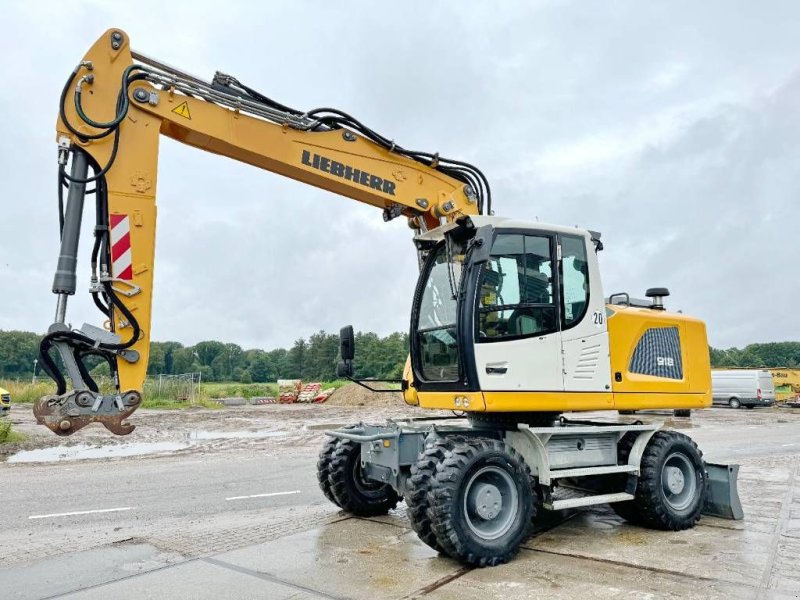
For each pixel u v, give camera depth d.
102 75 5.11
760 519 6.20
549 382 5.34
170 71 5.39
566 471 5.30
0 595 3.98
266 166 5.94
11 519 6.12
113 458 10.70
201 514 6.34
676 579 4.30
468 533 4.56
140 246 5.04
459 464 4.64
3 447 11.81
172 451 11.70
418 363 5.73
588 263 5.81
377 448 5.58
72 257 4.82
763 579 4.29
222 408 25.30
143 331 4.95
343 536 5.45
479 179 6.95
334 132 6.14
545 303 5.45
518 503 4.89
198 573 4.40
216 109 5.60
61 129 4.95
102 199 5.07
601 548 5.12
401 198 6.45
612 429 5.63
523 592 4.03
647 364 6.11
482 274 5.17
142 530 5.67
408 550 5.03
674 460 5.96
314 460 10.48
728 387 31.36
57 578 4.30
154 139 5.25
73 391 4.60
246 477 8.69
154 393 26.56
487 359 5.06
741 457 11.32
